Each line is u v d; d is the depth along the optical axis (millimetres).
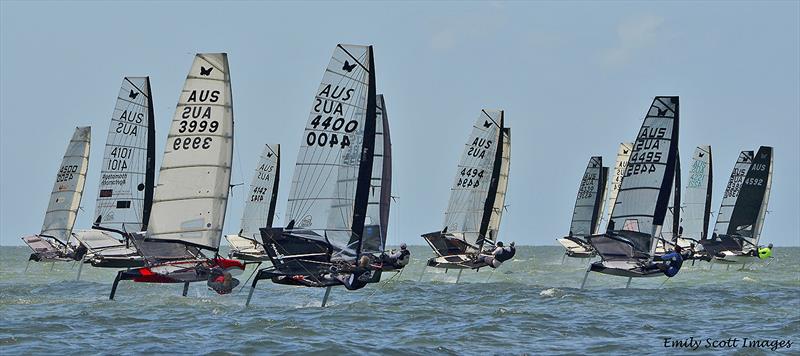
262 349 93562
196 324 110125
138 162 173375
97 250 178125
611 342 101688
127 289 161500
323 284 118938
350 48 123312
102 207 173125
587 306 138125
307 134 123812
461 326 112312
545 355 93688
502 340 102375
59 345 95562
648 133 163125
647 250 161625
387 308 130375
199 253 132500
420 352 94250
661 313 128875
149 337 100188
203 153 128250
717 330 111688
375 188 168750
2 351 92312
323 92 123750
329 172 123188
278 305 134500
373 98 123125
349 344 96688
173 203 127688
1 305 131125
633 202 163125
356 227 122812
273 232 121812
